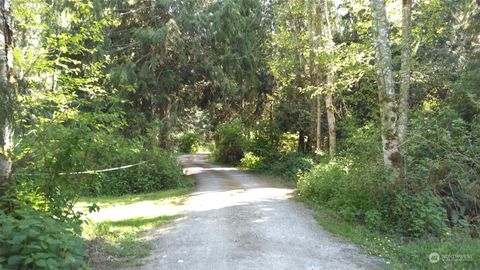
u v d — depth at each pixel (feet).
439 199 31.27
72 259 15.44
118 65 64.18
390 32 49.34
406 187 32.12
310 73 67.10
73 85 32.73
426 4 47.85
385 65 33.65
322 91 56.03
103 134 23.54
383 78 34.14
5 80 18.81
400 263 22.65
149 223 32.68
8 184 19.01
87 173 22.61
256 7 80.69
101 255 22.54
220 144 112.98
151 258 22.75
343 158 45.85
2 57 18.67
